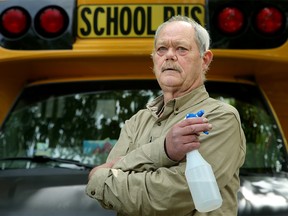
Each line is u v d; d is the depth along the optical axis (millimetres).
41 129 6141
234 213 3994
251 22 5832
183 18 4242
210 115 3979
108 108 6137
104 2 5863
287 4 5863
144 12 5844
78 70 6211
